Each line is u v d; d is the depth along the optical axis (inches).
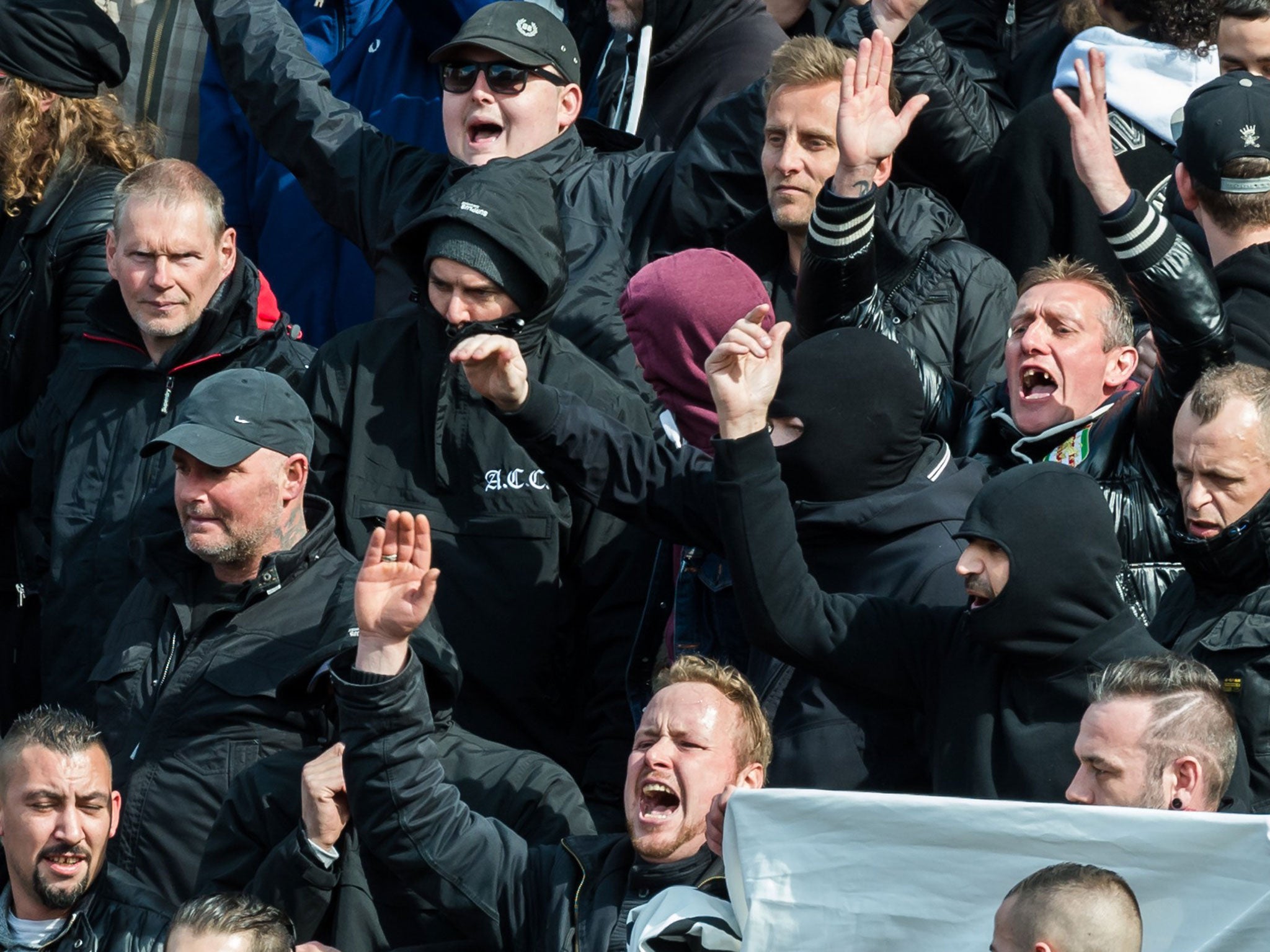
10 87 897.5
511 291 731.4
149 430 797.9
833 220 671.1
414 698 585.9
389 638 586.9
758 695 632.4
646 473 658.8
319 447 753.6
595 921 568.1
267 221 1019.3
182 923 574.2
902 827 490.0
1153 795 508.4
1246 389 582.6
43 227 890.7
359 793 584.7
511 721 730.8
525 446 661.9
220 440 692.1
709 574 674.8
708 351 703.7
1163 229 623.5
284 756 654.5
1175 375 630.5
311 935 614.9
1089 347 677.3
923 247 793.6
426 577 586.6
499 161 756.6
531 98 849.5
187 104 1083.9
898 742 606.5
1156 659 526.6
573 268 829.2
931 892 485.4
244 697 679.7
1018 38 1002.7
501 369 649.6
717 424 705.0
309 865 609.6
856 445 629.9
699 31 908.6
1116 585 580.1
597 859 585.9
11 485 870.4
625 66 935.0
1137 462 653.9
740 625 668.1
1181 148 703.1
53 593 797.2
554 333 761.0
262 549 701.9
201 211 797.2
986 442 710.5
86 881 647.1
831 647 592.1
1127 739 512.7
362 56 1038.4
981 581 569.6
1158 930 467.2
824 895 491.8
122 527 786.2
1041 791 557.3
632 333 718.5
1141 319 828.6
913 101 679.7
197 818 672.4
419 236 751.1
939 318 785.6
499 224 729.6
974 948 479.8
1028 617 563.8
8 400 894.4
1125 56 841.5
